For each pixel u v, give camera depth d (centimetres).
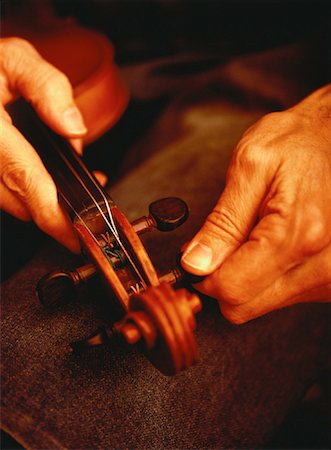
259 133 43
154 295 34
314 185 40
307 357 47
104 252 42
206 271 40
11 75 53
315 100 46
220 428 41
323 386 63
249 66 66
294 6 85
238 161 43
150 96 81
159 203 42
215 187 51
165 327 33
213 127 60
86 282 41
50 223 46
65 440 38
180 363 34
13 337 42
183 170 53
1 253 64
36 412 39
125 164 66
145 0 89
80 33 78
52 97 51
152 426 39
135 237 41
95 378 40
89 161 69
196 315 44
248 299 41
